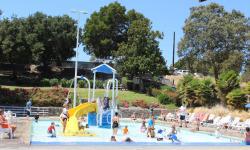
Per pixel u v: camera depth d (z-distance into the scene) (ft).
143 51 226.79
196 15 257.96
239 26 252.83
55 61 259.39
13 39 225.35
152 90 208.33
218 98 174.70
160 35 229.66
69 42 257.14
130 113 164.45
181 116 132.67
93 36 263.70
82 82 217.15
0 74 243.40
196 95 172.86
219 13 260.62
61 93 168.86
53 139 81.66
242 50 257.96
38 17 250.37
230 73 173.47
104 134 97.50
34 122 123.13
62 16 259.80
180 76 301.02
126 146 69.26
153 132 94.99
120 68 227.40
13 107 149.79
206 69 262.06
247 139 81.41
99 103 116.47
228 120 127.75
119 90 219.41
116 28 265.13
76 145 67.21
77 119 99.09
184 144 76.64
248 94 158.30
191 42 259.39
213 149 71.10
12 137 74.95
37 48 229.86
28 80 219.61
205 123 132.87
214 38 255.09
